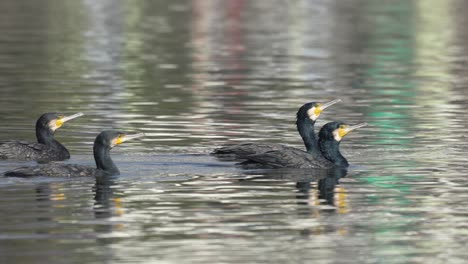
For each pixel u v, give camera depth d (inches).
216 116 987.9
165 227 594.6
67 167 714.2
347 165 769.6
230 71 1316.4
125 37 1676.9
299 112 811.4
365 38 1690.5
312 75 1285.7
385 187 701.9
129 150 810.8
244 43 1621.6
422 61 1427.2
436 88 1182.9
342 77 1268.5
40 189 676.7
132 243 563.5
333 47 1573.6
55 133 893.8
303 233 587.2
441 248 561.3
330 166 764.0
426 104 1067.9
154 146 830.5
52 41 1595.7
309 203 655.1
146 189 684.1
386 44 1614.2
